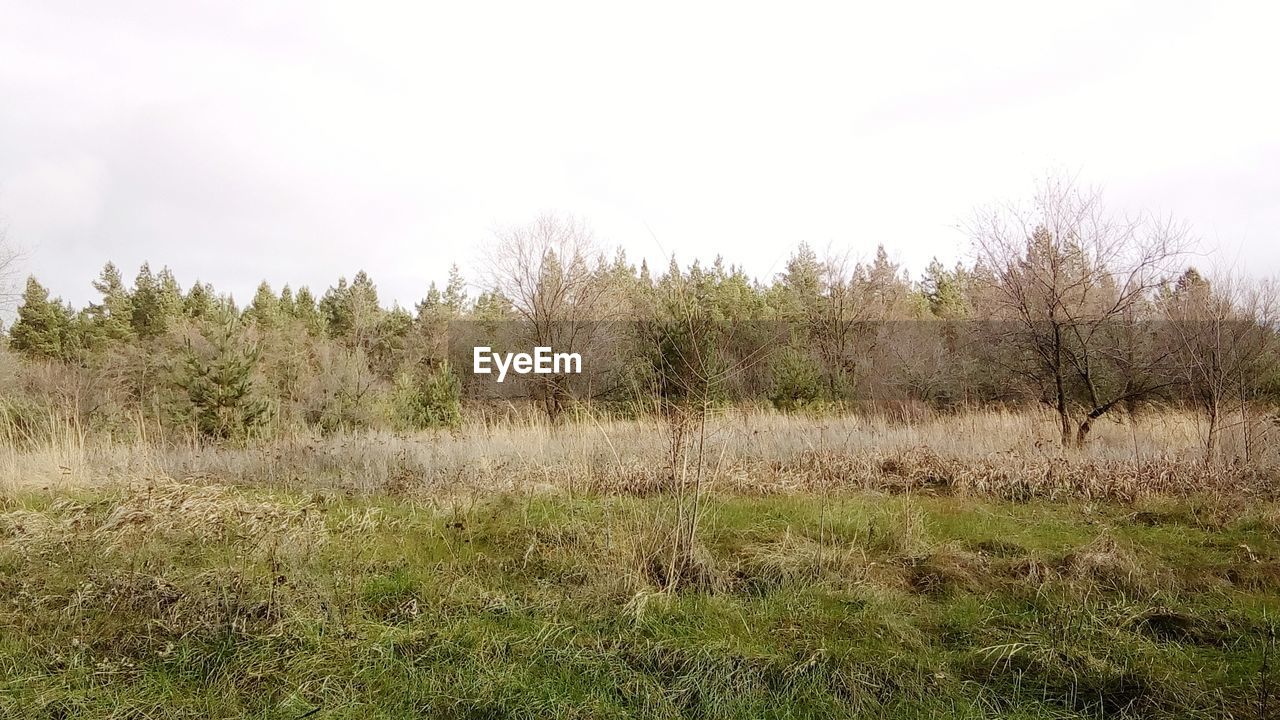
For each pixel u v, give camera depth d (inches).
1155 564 196.4
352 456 368.8
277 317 1605.6
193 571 182.4
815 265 1187.3
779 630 156.2
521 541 222.7
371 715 123.7
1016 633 153.4
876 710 126.4
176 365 542.9
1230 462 323.9
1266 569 192.1
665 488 279.4
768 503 282.2
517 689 131.0
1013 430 454.3
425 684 132.6
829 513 261.3
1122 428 451.5
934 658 143.4
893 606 168.9
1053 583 181.6
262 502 253.4
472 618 162.6
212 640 146.3
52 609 163.2
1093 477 303.4
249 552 196.2
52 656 140.9
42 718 120.3
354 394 692.1
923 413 594.2
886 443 413.7
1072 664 138.1
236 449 413.4
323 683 132.2
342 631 151.8
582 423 400.8
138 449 379.6
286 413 643.5
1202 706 123.7
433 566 198.5
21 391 658.8
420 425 580.1
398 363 1285.7
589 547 206.2
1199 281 422.9
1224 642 150.4
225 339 485.7
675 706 127.1
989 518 263.7
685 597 176.1
